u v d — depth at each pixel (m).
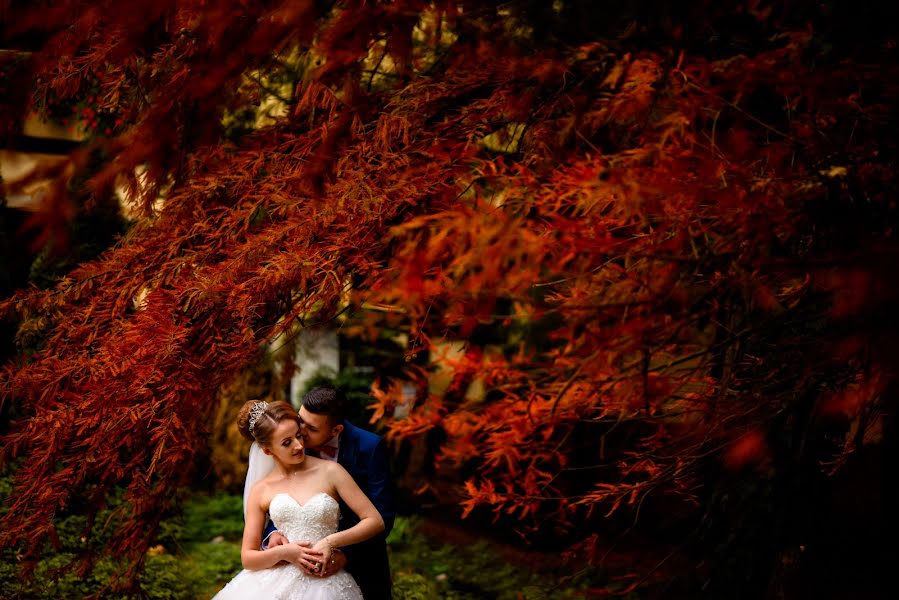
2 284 6.79
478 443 3.16
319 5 3.09
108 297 4.06
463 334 2.68
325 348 10.16
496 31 3.60
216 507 9.49
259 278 3.54
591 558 3.83
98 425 3.89
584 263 2.86
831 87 2.75
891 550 3.41
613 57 3.44
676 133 2.99
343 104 3.85
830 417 3.59
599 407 3.19
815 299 2.98
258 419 4.09
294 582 3.97
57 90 3.89
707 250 2.68
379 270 3.40
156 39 3.57
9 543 3.88
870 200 2.79
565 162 3.40
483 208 2.72
